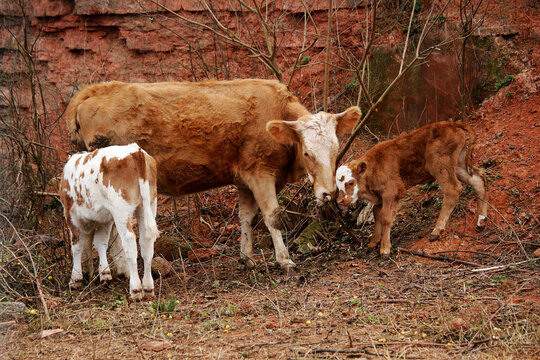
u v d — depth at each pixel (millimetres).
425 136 8406
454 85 11672
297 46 13297
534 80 11047
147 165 7098
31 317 6504
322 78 13016
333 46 13086
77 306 7023
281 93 8242
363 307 6320
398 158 8477
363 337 5461
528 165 9367
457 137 8266
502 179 9266
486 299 6305
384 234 8227
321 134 7574
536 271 7008
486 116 11141
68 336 5984
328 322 5949
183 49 13898
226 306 6746
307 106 12641
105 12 14281
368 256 8383
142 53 14203
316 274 7895
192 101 8180
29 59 10484
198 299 7211
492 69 11531
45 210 10305
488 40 11648
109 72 14375
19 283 7629
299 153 8039
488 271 7148
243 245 8664
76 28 14695
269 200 8156
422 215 9445
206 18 13656
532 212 8492
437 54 11805
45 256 8477
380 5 12883
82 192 7379
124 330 6078
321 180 7590
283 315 6301
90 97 8250
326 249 8969
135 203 7047
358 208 9383
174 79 13883
